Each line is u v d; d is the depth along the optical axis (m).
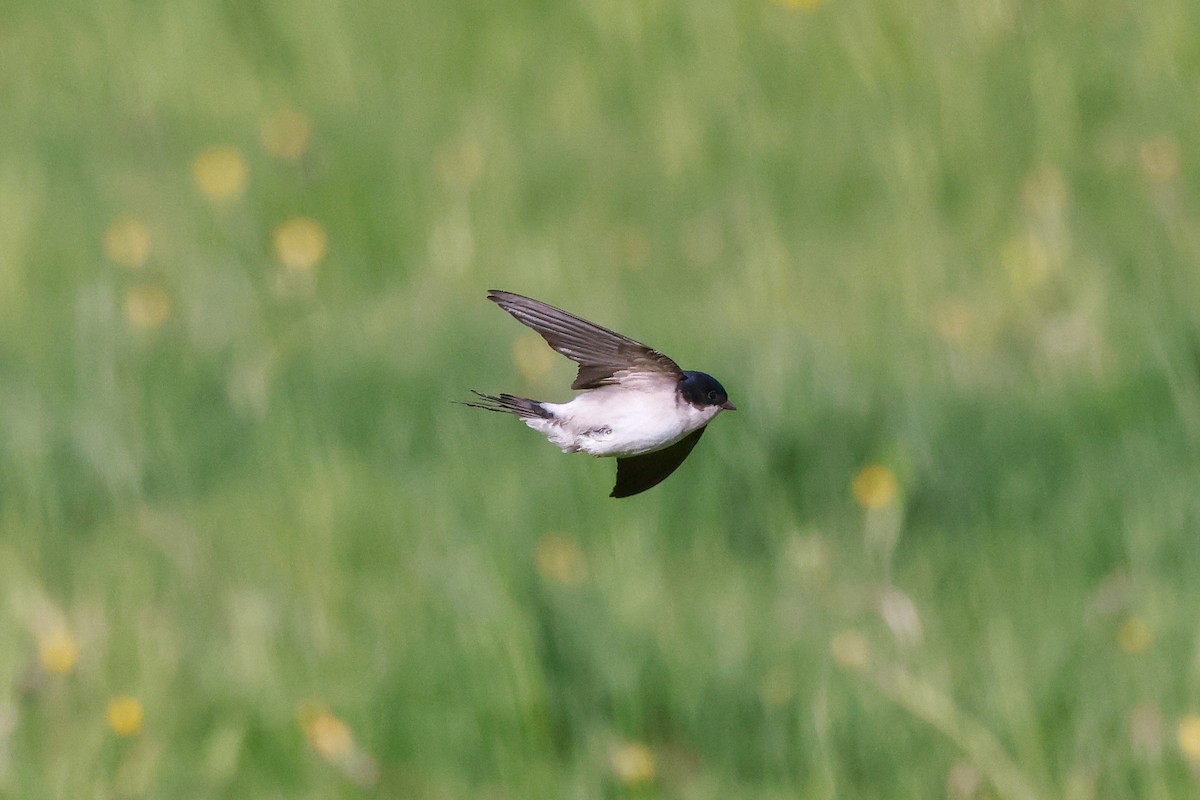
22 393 12.67
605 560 10.38
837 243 15.89
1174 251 14.26
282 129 17.56
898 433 11.54
